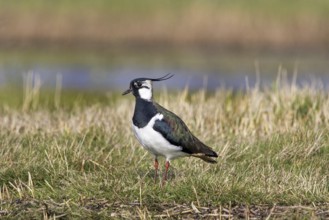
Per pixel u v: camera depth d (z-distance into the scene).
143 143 11.27
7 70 33.97
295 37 43.59
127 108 16.39
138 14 44.59
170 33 43.66
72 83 31.06
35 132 14.11
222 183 10.82
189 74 34.34
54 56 39.19
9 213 9.96
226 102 16.61
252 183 11.14
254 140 13.90
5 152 12.62
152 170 12.23
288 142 13.52
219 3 45.72
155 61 38.47
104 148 13.14
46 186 11.23
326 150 13.23
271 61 39.09
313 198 10.46
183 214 10.01
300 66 37.12
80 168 12.16
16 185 11.15
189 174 11.63
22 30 42.91
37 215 9.82
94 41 43.03
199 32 43.75
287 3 46.22
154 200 10.44
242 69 36.09
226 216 9.88
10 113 16.86
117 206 10.28
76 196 10.60
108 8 45.16
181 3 45.62
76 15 44.28
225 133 14.56
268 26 43.84
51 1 45.34
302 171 12.16
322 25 44.03
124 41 43.19
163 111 11.20
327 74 34.12
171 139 11.04
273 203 10.35
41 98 24.91
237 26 43.88
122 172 11.86
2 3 44.62
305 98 15.96
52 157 12.22
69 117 15.80
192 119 15.22
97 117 15.27
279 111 15.55
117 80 32.34
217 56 40.66
